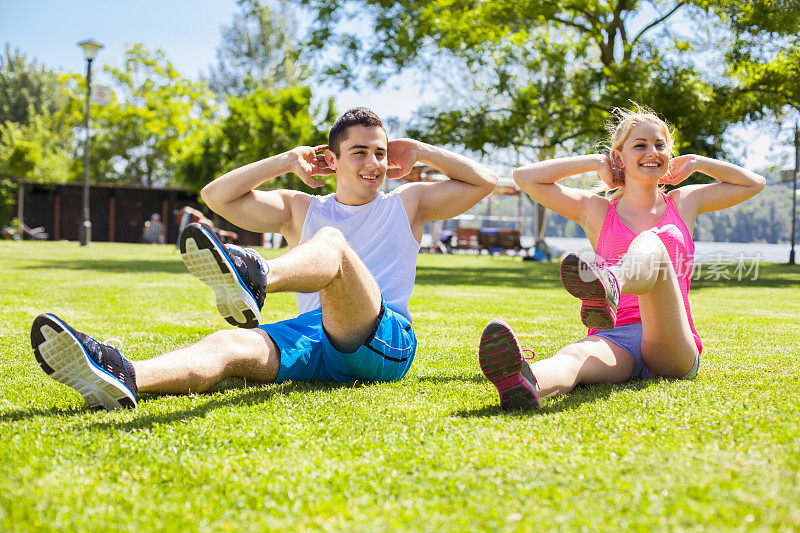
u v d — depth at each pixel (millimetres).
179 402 2186
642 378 2695
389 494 1384
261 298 1836
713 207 3037
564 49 16438
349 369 2529
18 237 27219
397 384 2598
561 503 1308
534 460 1586
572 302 7004
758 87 14656
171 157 41250
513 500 1333
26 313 4941
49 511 1269
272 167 2787
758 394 2379
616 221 2838
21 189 28641
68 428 1868
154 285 7914
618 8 16688
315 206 2828
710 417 2018
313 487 1420
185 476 1498
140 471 1522
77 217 30188
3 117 58781
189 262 1745
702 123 13984
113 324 4512
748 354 3492
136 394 2139
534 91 16438
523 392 2107
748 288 9828
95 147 42469
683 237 2756
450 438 1790
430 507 1297
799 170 18844
